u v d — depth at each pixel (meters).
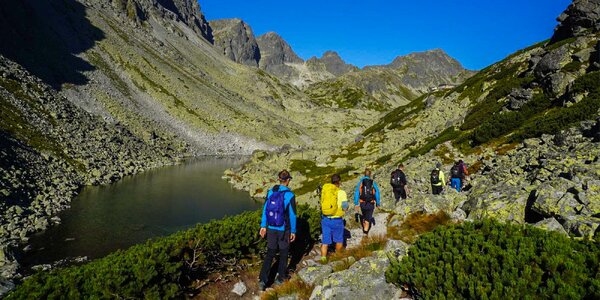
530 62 46.84
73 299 6.96
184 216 36.72
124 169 58.03
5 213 27.27
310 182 54.47
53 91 71.38
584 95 27.62
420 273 6.43
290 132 149.50
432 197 13.81
